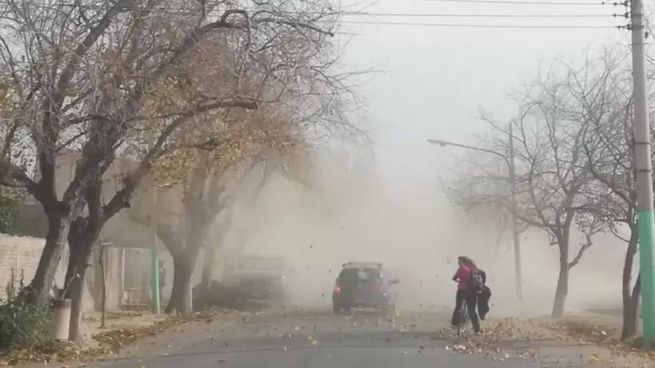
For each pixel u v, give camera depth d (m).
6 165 16.83
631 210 20.53
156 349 18.73
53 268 18.12
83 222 19.34
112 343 19.61
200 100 17.20
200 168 24.22
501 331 22.70
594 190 24.64
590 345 19.02
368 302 30.89
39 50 15.37
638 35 17.95
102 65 15.64
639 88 17.98
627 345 18.77
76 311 19.12
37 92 15.49
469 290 21.91
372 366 15.16
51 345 17.70
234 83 17.17
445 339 20.56
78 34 15.82
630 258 20.59
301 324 25.78
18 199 25.27
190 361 16.31
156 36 16.56
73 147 18.36
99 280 31.58
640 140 18.06
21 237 23.08
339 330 23.38
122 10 16.22
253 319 28.23
